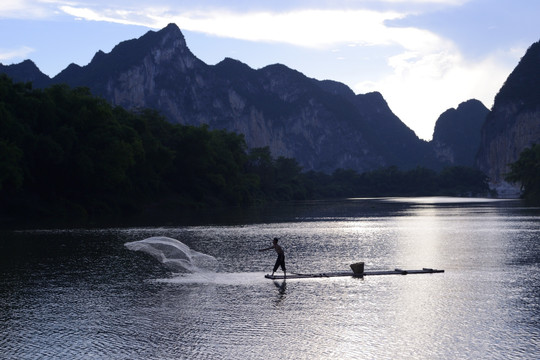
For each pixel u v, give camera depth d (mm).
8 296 20703
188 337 15031
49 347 14180
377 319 16984
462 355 13375
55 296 20672
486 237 44125
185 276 25406
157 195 114812
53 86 87500
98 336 15164
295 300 19875
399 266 28562
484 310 18156
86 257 32000
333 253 34562
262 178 199500
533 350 13734
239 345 14250
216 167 138250
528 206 110875
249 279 24625
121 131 89562
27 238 43875
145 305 19078
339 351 13727
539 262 29734
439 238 43750
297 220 71000
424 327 15992
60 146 77875
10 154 67875
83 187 88062
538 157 174000
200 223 64500
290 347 14078
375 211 99875
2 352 13789
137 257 32125
